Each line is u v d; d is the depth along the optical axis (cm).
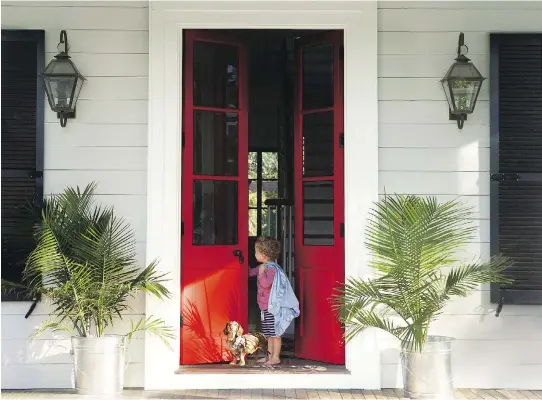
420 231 379
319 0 420
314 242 455
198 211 444
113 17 424
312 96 457
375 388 412
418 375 379
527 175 418
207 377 414
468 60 412
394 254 382
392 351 418
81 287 389
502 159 419
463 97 410
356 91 420
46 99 420
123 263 402
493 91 420
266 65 627
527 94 420
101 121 422
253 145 627
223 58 455
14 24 421
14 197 415
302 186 460
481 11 425
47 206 409
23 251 413
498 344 420
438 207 386
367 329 414
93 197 421
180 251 428
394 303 386
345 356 424
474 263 420
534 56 421
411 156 423
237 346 433
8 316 416
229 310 450
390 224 385
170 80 421
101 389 387
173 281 417
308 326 457
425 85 424
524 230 417
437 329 420
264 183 622
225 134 454
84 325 399
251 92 630
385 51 425
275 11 421
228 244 453
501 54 421
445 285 409
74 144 421
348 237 417
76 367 388
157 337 414
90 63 423
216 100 452
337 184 440
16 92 418
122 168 422
